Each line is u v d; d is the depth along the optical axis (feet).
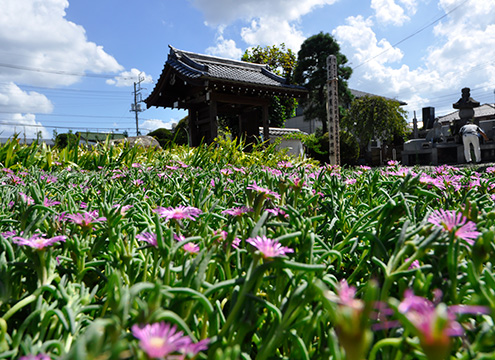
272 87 35.58
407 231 2.53
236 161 17.20
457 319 1.90
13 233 3.05
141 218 3.74
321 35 105.70
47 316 1.94
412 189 3.40
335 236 3.42
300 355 2.00
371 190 4.93
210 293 1.99
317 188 5.04
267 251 1.98
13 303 2.32
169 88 38.45
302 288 1.92
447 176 5.34
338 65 106.73
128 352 1.42
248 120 40.16
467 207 2.54
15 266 2.40
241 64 43.70
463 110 78.84
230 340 1.89
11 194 4.88
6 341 1.88
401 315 1.30
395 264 2.16
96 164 14.20
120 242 2.69
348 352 1.15
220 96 34.94
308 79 108.78
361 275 3.05
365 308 1.17
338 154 44.14
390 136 99.30
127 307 1.49
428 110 157.89
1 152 12.55
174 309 1.91
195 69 34.47
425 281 1.91
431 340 1.11
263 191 3.15
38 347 1.76
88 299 2.28
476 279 1.82
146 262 2.64
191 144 38.99
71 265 2.71
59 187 5.74
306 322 2.03
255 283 2.02
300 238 2.39
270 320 2.29
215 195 5.11
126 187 5.93
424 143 89.30
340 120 108.47
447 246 2.12
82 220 2.81
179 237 2.74
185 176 6.72
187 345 1.43
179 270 2.31
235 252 2.66
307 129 150.10
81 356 1.12
